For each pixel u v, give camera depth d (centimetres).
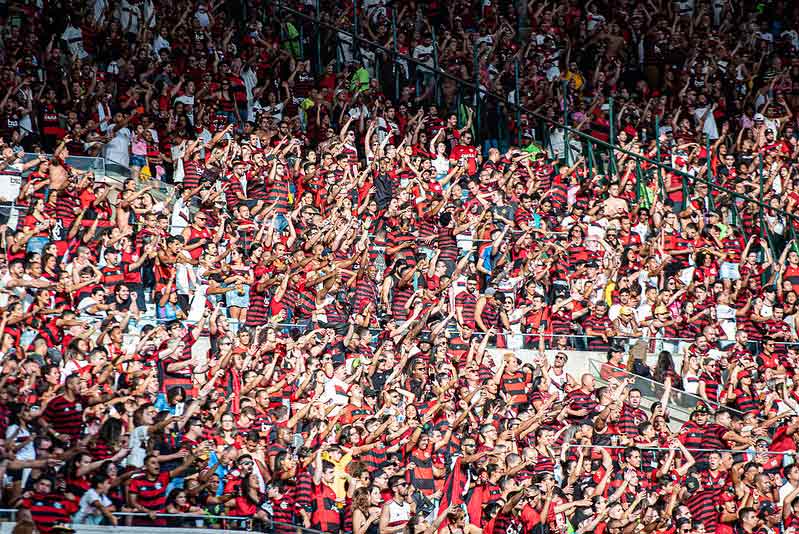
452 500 5800
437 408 6134
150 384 5616
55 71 7619
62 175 6462
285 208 7419
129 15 8169
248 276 6619
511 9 9662
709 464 6338
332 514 5459
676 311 7506
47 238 6266
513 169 8125
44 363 5325
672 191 8519
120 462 4953
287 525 5003
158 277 6294
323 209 7644
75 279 5912
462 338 6750
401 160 7975
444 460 6006
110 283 6200
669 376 7025
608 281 7462
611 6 10012
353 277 6962
